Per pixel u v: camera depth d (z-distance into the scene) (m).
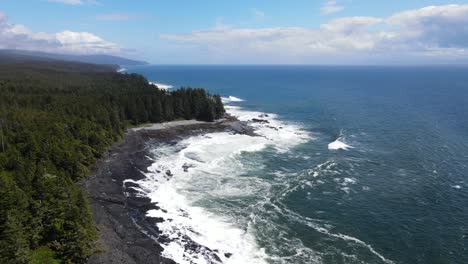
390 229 51.44
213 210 57.62
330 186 67.25
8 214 38.03
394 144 95.31
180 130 108.00
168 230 50.84
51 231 42.69
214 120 121.12
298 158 84.94
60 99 107.62
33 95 111.94
